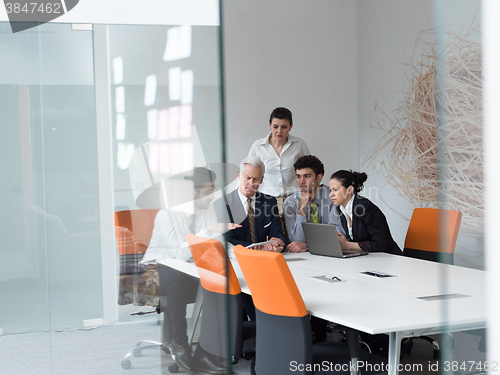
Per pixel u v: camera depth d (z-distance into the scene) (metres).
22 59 1.23
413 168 4.58
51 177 1.25
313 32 5.40
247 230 3.02
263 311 1.77
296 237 3.46
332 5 5.44
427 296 1.91
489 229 0.61
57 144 1.24
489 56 0.63
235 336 2.00
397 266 2.61
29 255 1.27
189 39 1.06
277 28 5.29
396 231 4.91
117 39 1.14
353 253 2.98
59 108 1.23
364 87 5.40
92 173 1.22
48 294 1.27
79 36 1.18
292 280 1.64
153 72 1.11
